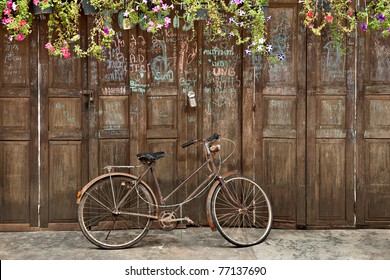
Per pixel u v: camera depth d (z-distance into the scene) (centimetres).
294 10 534
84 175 536
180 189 537
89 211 533
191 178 538
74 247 486
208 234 527
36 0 481
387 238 515
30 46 527
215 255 464
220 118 540
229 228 540
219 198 543
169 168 538
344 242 502
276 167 541
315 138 540
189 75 536
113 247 480
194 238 514
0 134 531
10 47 527
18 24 484
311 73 536
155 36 532
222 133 540
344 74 539
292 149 541
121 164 536
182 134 536
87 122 534
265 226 542
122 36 530
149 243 498
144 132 534
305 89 537
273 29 536
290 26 536
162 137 536
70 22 509
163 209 524
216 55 536
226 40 535
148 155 484
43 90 530
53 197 537
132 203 532
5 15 512
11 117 531
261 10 502
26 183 536
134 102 531
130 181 488
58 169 536
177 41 532
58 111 533
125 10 505
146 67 534
